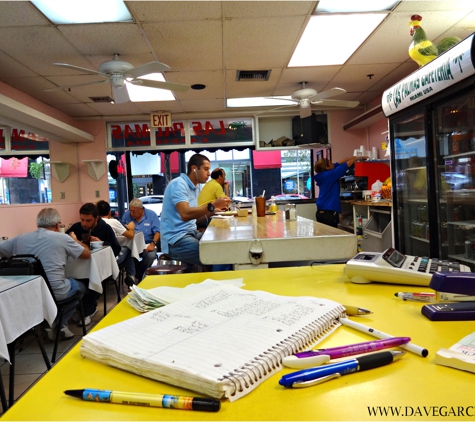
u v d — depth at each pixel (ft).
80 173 21.98
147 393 1.55
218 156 30.71
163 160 31.94
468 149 9.19
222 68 14.64
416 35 10.09
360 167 17.93
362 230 17.31
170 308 2.41
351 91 18.89
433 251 9.50
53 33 11.10
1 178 23.71
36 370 8.09
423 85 8.96
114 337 1.97
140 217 16.88
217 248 4.93
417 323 2.30
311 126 21.61
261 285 3.40
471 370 1.65
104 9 9.91
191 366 1.59
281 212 11.84
